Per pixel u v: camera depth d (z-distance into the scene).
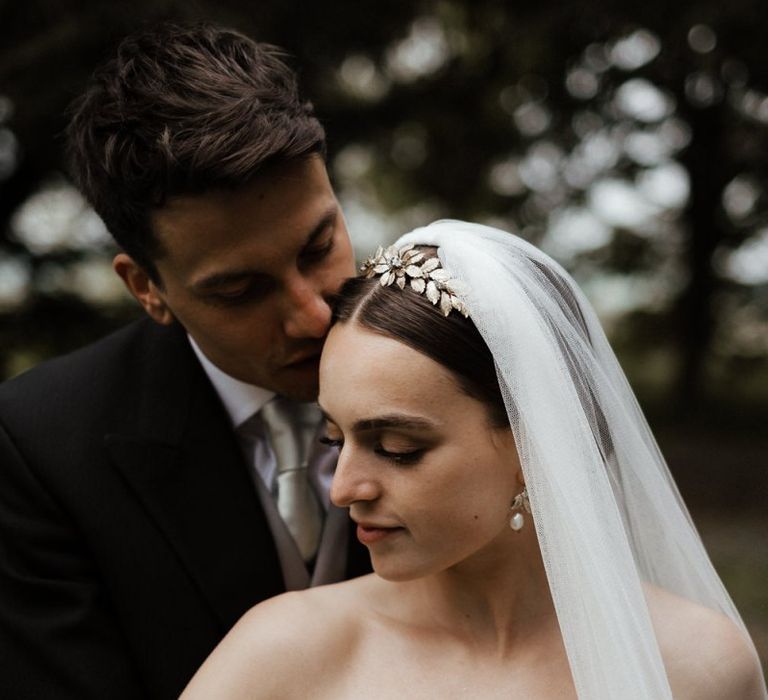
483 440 1.53
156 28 1.98
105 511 2.09
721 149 12.13
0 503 2.10
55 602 2.03
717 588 1.89
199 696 1.60
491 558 1.64
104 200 1.90
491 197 10.89
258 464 2.22
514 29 8.02
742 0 7.50
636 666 1.54
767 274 13.56
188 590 2.07
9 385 2.27
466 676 1.62
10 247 7.52
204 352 2.04
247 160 1.65
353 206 10.95
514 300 1.58
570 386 1.62
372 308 1.56
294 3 6.20
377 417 1.48
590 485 1.60
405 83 8.46
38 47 5.25
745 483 9.34
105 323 7.58
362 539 1.58
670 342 14.35
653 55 9.34
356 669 1.64
